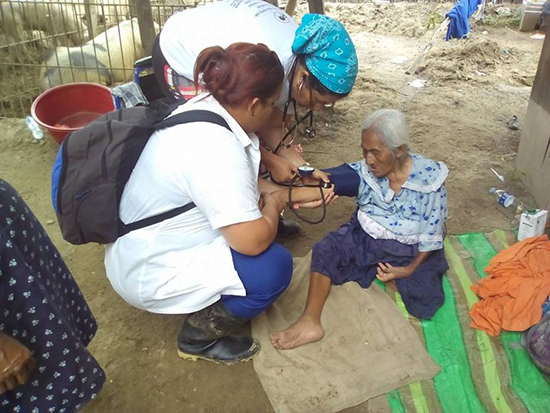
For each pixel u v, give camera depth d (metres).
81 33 5.68
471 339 2.23
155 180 1.69
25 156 3.82
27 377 1.25
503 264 2.48
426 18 7.97
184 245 1.84
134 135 1.67
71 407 1.48
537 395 2.00
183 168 1.64
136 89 2.73
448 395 2.00
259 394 2.04
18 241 1.33
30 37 5.46
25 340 1.30
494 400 1.98
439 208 2.30
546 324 2.10
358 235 2.52
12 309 1.25
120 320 2.40
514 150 3.97
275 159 2.31
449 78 5.54
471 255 2.72
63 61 4.87
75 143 1.68
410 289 2.37
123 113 1.81
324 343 2.21
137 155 1.69
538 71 3.35
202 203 1.66
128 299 1.98
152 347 2.26
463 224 3.06
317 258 2.42
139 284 1.88
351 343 2.21
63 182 1.69
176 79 2.22
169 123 1.68
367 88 5.23
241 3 2.17
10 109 4.56
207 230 1.85
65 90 3.84
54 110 3.86
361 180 2.39
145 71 2.76
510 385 2.05
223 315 2.03
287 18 2.19
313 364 2.12
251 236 1.71
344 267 2.48
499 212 3.19
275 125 2.43
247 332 2.29
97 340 2.29
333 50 1.90
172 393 2.05
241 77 1.61
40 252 1.44
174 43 2.17
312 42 1.90
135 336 2.31
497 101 4.98
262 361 2.15
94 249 2.88
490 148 4.00
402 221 2.36
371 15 8.17
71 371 1.41
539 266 2.39
